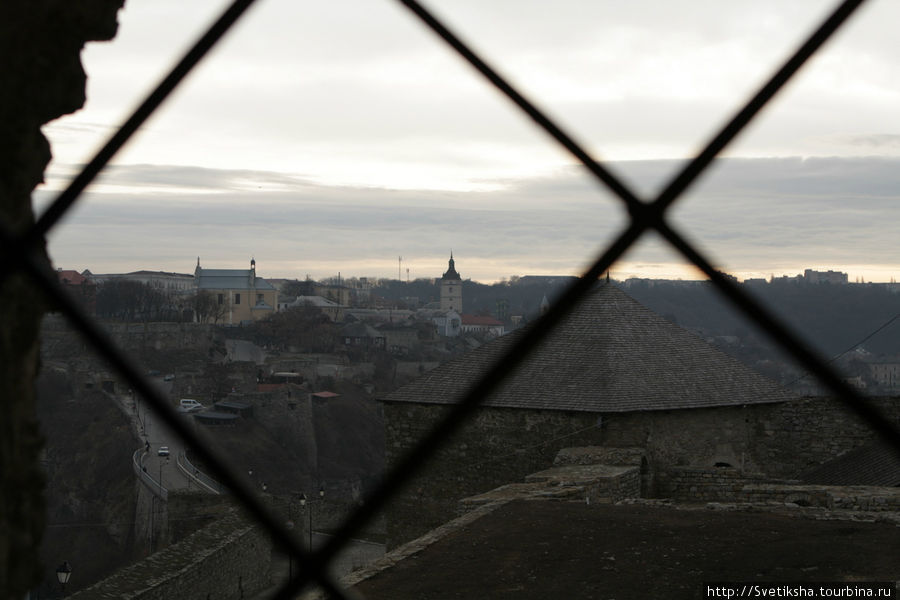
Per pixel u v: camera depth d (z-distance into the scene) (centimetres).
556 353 2222
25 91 233
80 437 8462
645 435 2022
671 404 2047
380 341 15225
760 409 2195
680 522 1384
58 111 251
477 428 2141
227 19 212
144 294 13488
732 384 2195
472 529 1345
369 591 1039
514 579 1088
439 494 2177
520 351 211
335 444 10300
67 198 209
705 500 1953
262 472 8831
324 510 4619
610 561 1167
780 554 1188
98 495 7525
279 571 3372
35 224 208
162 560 2594
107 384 9375
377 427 11100
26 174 233
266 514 217
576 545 1245
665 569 1129
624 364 2141
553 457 2053
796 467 2202
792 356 206
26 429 230
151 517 5956
